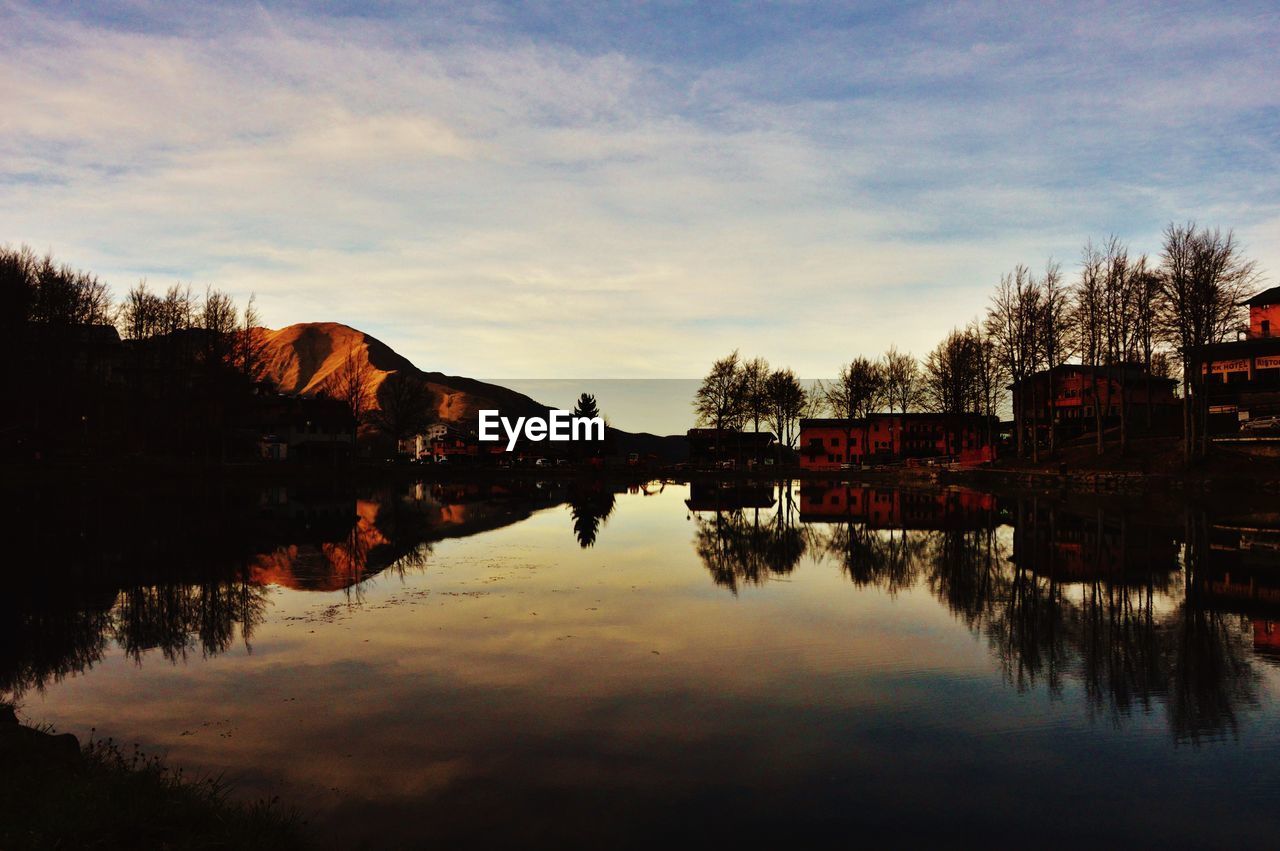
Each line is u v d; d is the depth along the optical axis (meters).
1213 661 16.14
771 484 101.25
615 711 12.90
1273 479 55.06
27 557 30.48
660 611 20.77
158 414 97.62
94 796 8.19
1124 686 14.45
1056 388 104.38
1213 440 68.31
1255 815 9.45
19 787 8.39
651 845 8.54
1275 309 82.81
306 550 32.94
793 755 11.13
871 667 15.60
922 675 15.07
